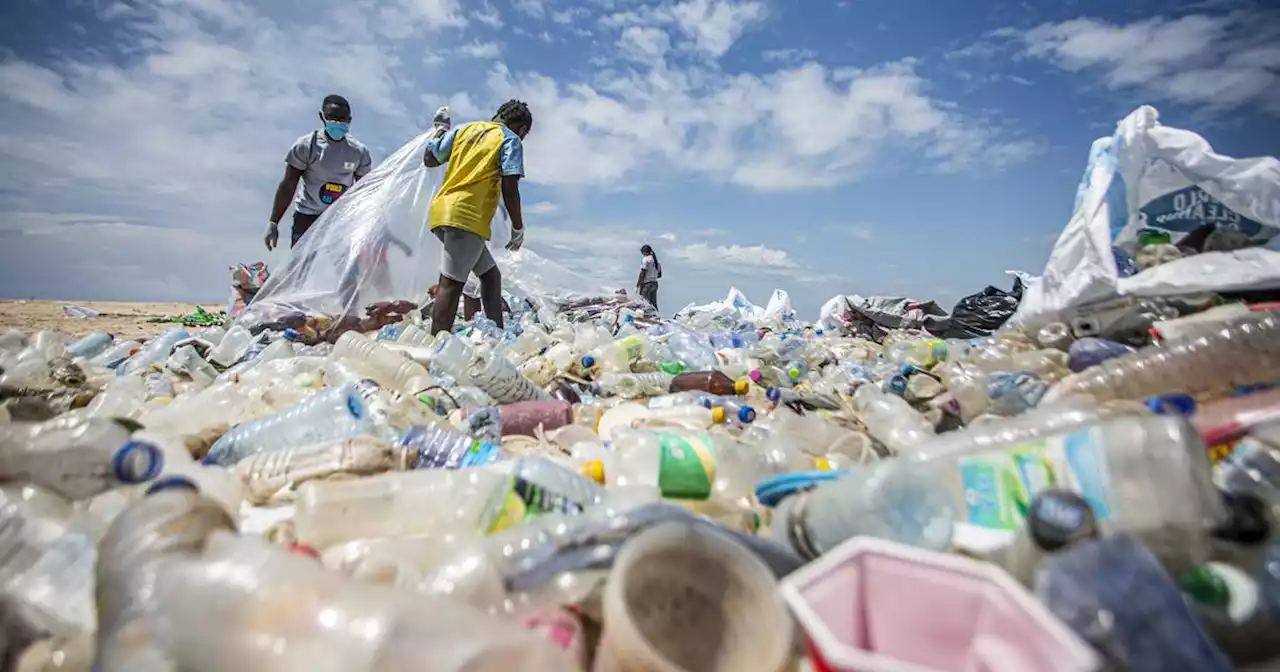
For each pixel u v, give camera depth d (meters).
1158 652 0.97
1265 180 3.07
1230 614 1.14
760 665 0.95
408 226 5.95
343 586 0.97
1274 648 1.13
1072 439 1.41
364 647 0.86
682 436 1.92
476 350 3.55
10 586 1.23
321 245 5.88
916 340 5.24
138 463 1.58
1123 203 3.37
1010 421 1.97
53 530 1.33
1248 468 1.52
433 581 1.26
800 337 6.09
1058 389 2.55
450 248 5.12
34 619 1.19
